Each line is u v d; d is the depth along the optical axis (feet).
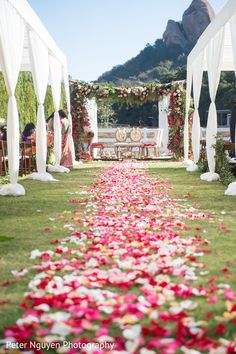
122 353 6.93
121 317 8.39
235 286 10.23
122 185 31.58
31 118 62.23
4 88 53.16
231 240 14.79
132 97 67.00
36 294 9.40
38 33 31.83
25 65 49.21
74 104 65.98
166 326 8.02
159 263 11.66
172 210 20.83
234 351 7.04
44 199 24.73
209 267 11.73
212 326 8.11
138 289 10.07
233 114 39.34
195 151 44.93
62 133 47.60
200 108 107.55
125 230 16.22
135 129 74.64
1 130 42.80
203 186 30.96
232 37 26.09
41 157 35.12
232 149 36.88
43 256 12.49
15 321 8.38
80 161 61.82
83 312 8.32
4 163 35.96
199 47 40.34
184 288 9.71
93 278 10.38
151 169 48.14
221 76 106.93
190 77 51.11
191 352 6.98
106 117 115.85
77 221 18.06
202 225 17.37
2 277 11.04
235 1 24.84
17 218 18.94
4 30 23.86
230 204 22.66
